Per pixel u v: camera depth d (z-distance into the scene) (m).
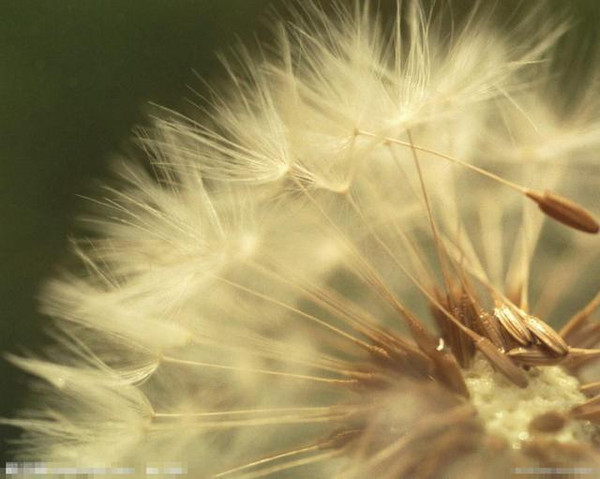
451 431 0.11
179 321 0.11
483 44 0.11
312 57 0.11
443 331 0.11
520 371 0.11
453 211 0.11
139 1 0.13
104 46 0.13
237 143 0.11
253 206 0.11
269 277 0.11
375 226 0.11
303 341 0.11
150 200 0.11
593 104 0.12
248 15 0.13
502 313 0.11
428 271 0.11
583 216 0.11
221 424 0.11
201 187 0.11
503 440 0.11
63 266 0.12
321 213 0.11
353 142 0.11
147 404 0.11
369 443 0.11
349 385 0.11
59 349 0.12
